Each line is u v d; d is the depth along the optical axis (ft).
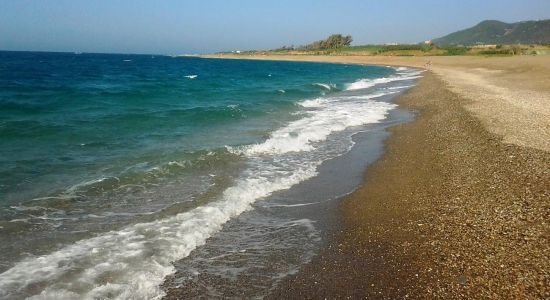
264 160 38.06
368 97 90.74
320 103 79.15
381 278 18.61
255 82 133.49
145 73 179.01
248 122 55.88
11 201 25.46
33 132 42.63
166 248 20.89
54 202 25.80
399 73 194.80
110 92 83.66
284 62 391.24
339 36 561.02
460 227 22.74
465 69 178.70
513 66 163.02
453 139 44.27
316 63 358.84
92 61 318.04
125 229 22.68
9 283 17.24
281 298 17.30
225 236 22.76
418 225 23.72
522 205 24.63
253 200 28.27
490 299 16.19
